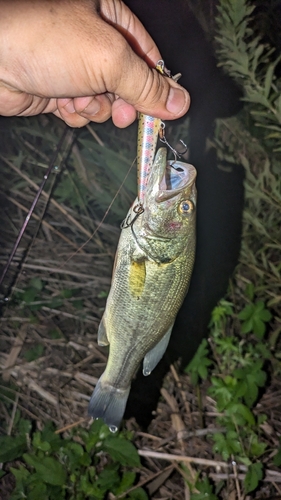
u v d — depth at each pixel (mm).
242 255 647
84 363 634
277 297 605
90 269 728
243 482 527
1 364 630
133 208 338
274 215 599
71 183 738
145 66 288
